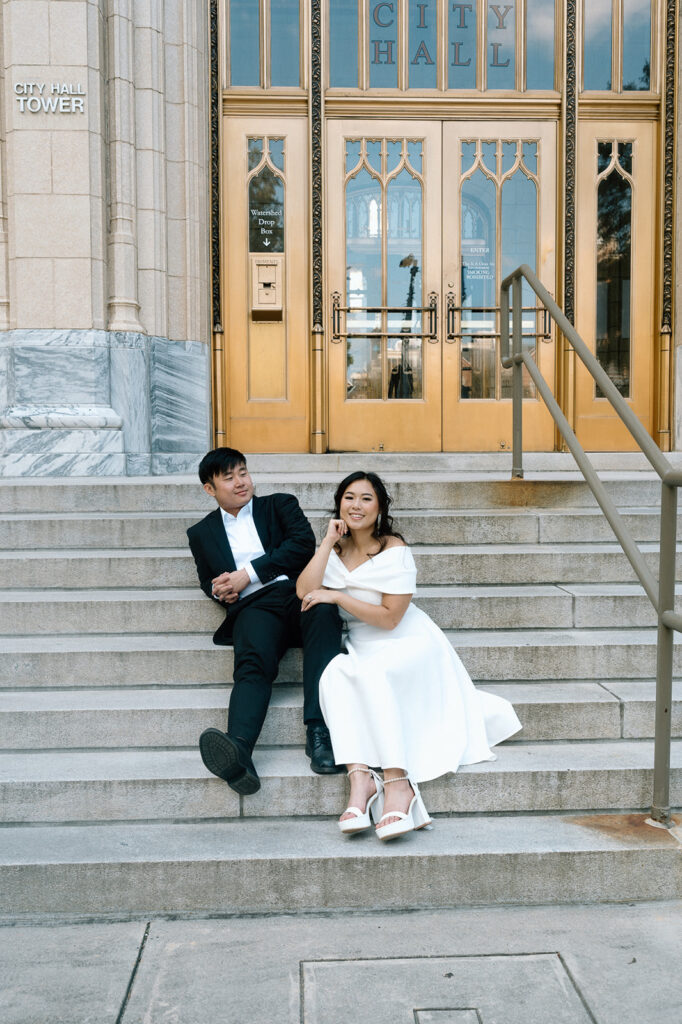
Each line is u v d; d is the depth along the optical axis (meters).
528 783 2.97
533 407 6.91
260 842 2.78
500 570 3.96
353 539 3.36
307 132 6.67
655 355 6.93
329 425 6.85
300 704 3.23
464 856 2.68
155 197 6.09
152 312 6.14
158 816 2.93
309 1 6.56
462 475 5.98
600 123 6.82
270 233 6.73
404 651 3.05
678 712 3.27
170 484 4.42
